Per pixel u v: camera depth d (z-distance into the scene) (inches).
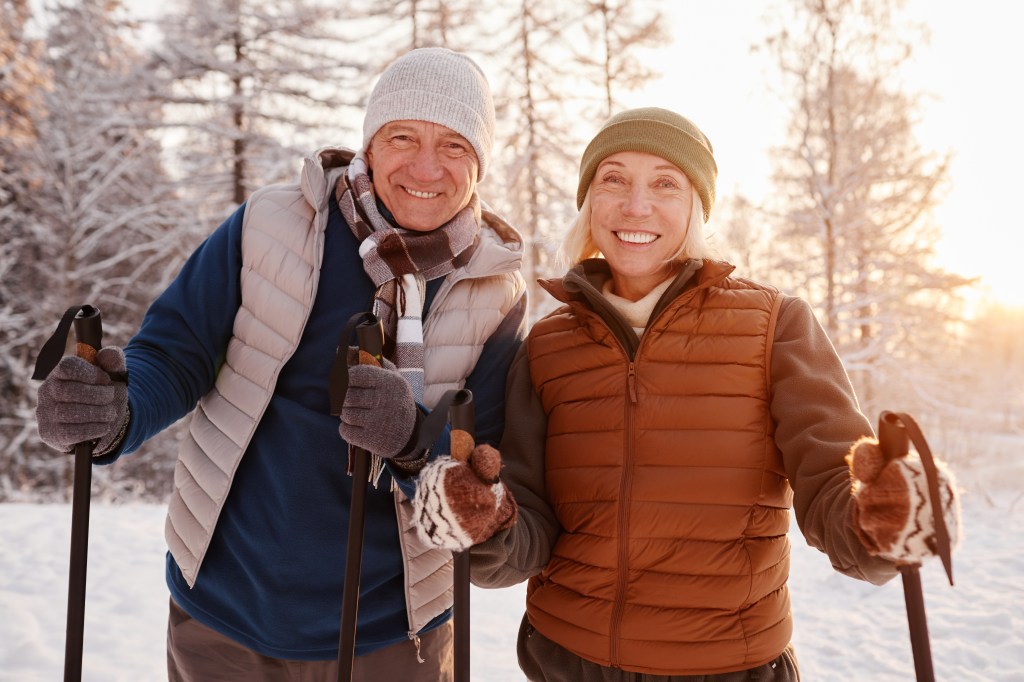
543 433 64.9
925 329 380.8
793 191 392.5
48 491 502.3
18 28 470.3
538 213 463.8
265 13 523.2
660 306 60.1
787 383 56.3
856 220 373.1
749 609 56.9
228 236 65.4
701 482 56.6
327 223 64.7
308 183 62.9
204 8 519.2
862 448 43.2
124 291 554.3
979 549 232.2
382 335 50.8
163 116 524.7
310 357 61.7
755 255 389.7
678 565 56.5
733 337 58.7
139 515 257.1
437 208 63.9
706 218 65.0
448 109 61.7
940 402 378.9
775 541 58.5
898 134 380.2
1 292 534.3
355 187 64.0
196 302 62.8
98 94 549.3
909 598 42.8
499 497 47.8
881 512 41.5
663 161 61.2
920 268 373.7
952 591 191.6
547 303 422.0
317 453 60.1
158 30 533.6
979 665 146.7
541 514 61.7
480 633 171.9
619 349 60.4
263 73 516.7
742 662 55.8
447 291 64.7
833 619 181.6
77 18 585.0
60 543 212.5
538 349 65.7
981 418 390.6
